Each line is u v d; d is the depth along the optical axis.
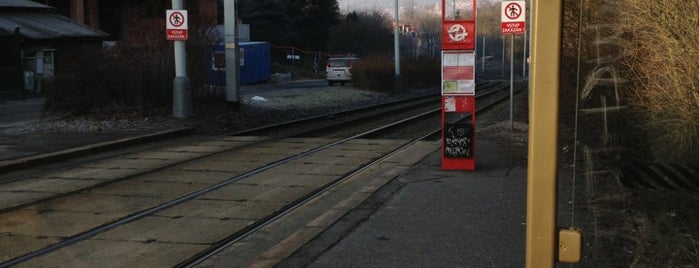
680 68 5.26
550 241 3.03
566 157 9.56
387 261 5.09
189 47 18.28
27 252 5.71
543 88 2.94
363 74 38.16
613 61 6.31
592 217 5.96
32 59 26.62
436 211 6.76
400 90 39.31
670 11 5.29
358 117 22.59
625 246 5.09
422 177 8.98
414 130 18.42
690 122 5.13
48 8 33.62
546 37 2.91
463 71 9.41
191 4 19.52
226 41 19.22
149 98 17.61
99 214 7.19
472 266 4.93
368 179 9.24
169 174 9.90
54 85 17.20
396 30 39.38
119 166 10.68
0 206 7.54
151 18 19.02
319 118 21.08
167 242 6.06
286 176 9.78
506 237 5.70
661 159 5.49
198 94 18.75
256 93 28.12
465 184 8.32
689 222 4.98
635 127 6.34
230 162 11.23
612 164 6.86
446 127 9.59
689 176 4.69
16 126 15.20
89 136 13.85
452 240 5.64
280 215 7.16
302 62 70.00
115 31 42.38
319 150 12.99
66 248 5.86
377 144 14.12
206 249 5.82
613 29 6.22
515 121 18.20
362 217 6.55
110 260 5.50
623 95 6.46
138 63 17.42
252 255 5.58
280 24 68.38
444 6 9.40
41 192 8.40
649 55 5.96
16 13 30.53
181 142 14.29
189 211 7.38
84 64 17.14
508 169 9.70
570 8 7.89
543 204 3.02
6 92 24.98
